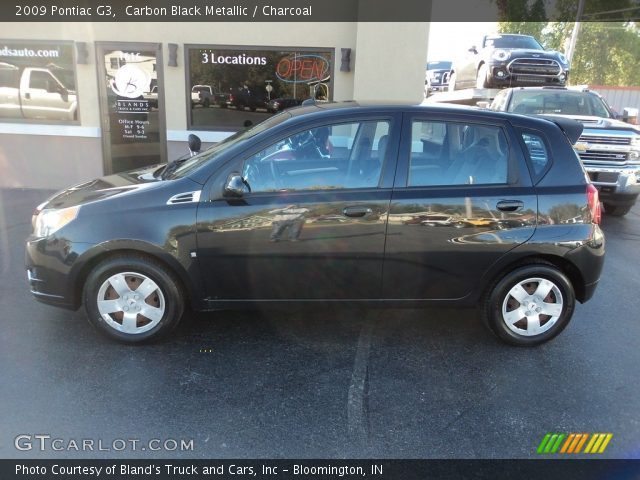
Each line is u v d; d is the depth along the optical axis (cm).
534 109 896
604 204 855
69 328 394
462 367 360
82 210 353
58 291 358
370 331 407
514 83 1230
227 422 296
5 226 654
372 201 352
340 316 430
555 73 1212
